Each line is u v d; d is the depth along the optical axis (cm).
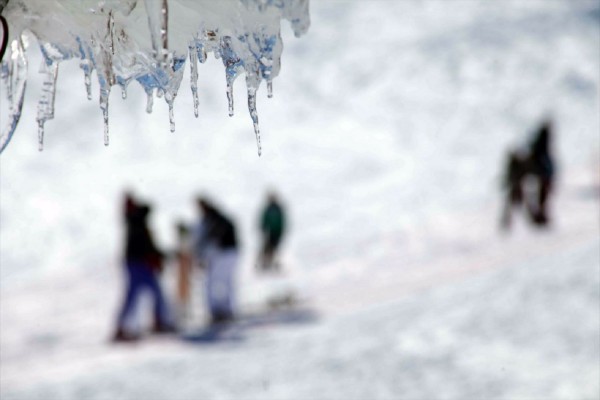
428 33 18475
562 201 8175
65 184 12631
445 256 6475
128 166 13312
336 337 4206
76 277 7888
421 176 11762
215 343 4350
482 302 4569
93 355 4375
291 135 14300
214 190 12119
